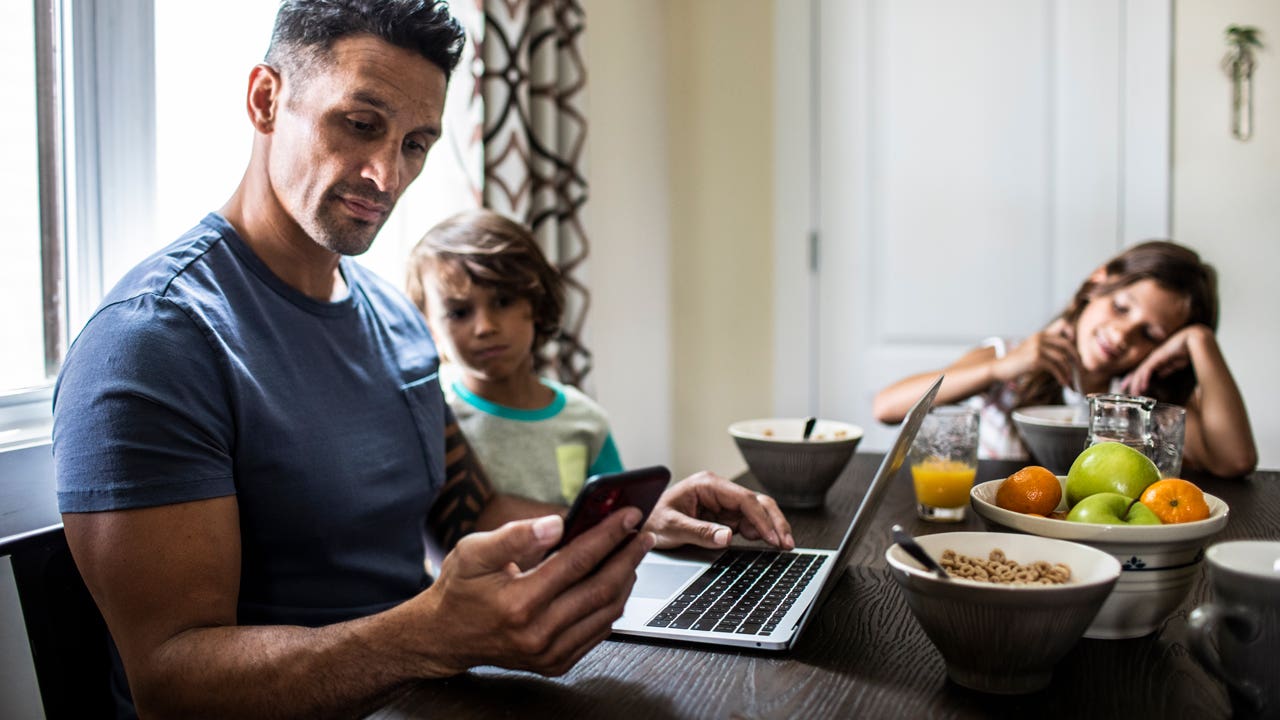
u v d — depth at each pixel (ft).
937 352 8.52
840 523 3.80
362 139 3.12
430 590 2.32
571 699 2.10
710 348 9.51
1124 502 2.45
